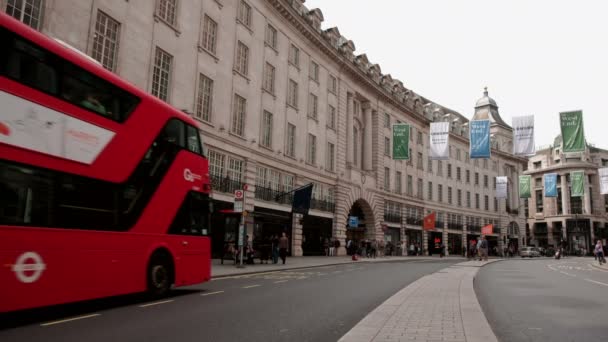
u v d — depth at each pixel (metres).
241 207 20.34
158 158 10.09
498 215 71.69
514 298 11.44
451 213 61.28
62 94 7.79
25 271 6.98
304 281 14.83
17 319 7.62
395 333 6.11
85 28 18.52
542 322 7.97
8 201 6.81
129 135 9.23
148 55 21.80
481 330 6.36
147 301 9.84
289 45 34.66
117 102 9.02
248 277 16.38
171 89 23.11
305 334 6.49
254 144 29.56
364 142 46.59
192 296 10.73
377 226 45.28
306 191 28.03
